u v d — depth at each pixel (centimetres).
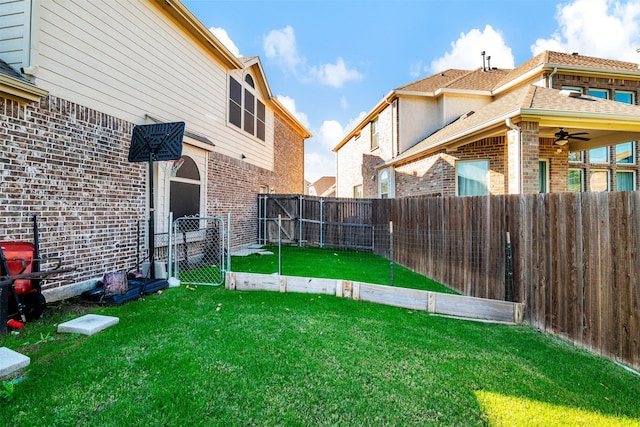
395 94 1208
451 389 249
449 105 1188
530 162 628
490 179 860
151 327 342
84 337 314
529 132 627
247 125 1042
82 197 466
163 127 508
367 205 1021
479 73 1371
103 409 210
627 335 292
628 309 291
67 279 443
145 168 587
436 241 618
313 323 371
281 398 230
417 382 256
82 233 466
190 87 735
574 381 267
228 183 905
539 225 391
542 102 668
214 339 317
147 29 603
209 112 813
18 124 385
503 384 258
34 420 197
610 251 307
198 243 740
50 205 422
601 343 314
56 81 430
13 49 402
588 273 329
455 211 560
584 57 1199
